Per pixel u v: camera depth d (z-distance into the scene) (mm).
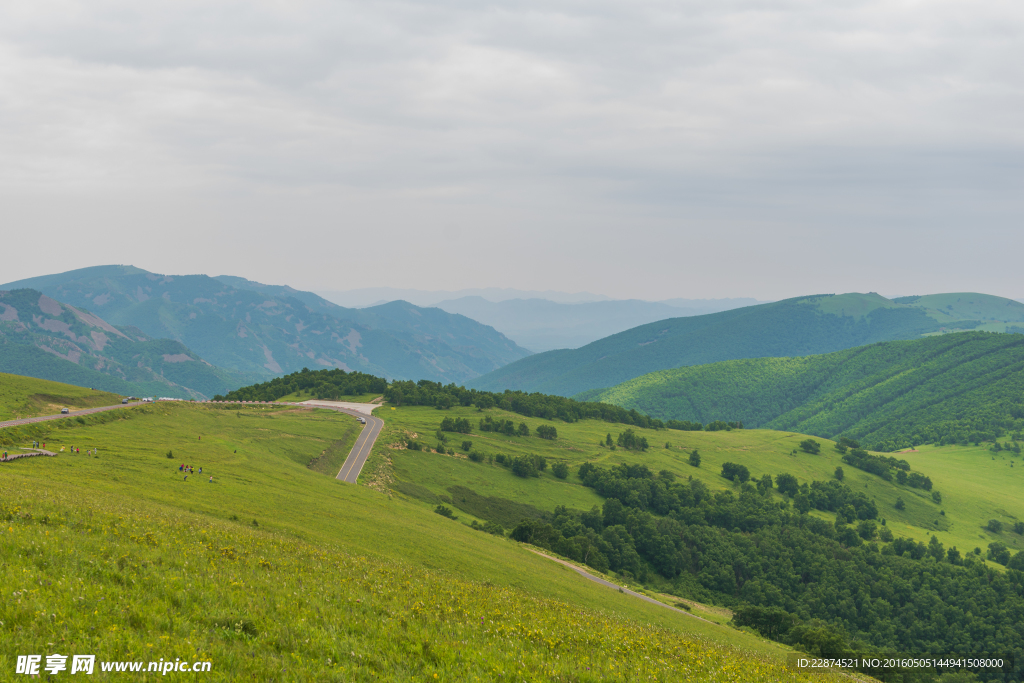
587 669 23109
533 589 71938
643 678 23734
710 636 80500
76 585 19938
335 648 19875
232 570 27000
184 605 20734
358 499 113375
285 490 100812
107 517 33719
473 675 19906
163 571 24078
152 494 72312
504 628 26906
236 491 89000
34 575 20031
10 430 111062
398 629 23344
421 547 77688
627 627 37500
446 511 150875
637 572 164125
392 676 18891
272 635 20016
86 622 17703
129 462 98688
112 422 145000
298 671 17750
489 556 87562
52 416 137625
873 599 166750
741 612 119938
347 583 30016
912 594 167875
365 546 69750
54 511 31750
